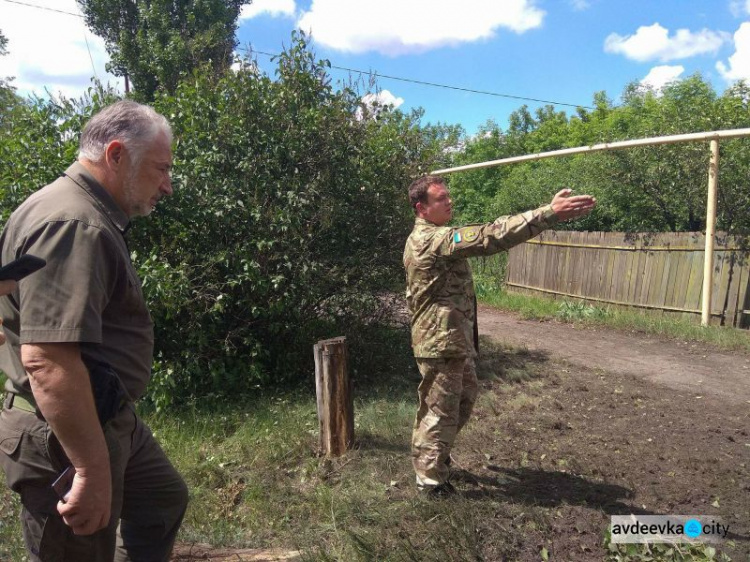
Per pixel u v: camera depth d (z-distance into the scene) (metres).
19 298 1.57
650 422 4.72
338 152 6.04
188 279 5.05
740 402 5.31
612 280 10.58
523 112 25.22
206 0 15.98
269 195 5.74
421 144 6.86
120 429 1.79
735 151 9.00
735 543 2.87
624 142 8.38
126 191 1.80
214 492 3.68
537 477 3.65
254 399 5.37
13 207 5.09
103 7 16.02
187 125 5.77
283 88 5.96
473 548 2.80
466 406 3.50
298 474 3.84
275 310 5.41
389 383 5.99
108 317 1.74
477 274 14.93
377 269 6.26
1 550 2.92
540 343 8.13
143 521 2.12
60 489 1.59
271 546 3.05
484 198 19.28
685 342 8.09
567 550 2.84
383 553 2.80
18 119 5.57
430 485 3.28
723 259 8.70
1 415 1.76
